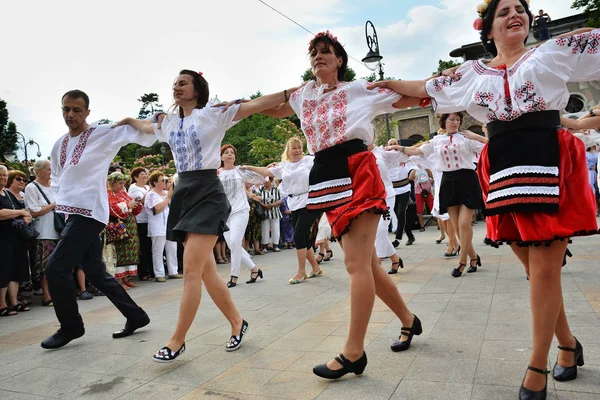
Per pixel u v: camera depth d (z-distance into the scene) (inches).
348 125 102.6
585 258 221.3
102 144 146.6
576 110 651.5
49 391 104.2
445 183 212.4
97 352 132.3
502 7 91.0
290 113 124.2
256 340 131.0
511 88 84.7
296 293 198.1
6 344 150.2
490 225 93.4
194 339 136.4
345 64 113.6
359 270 99.0
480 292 166.9
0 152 1434.5
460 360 101.4
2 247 204.1
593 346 103.3
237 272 231.9
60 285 139.3
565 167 81.9
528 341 109.7
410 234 346.3
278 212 396.2
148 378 107.6
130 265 260.5
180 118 132.2
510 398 81.6
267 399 90.3
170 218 127.9
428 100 103.0
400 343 111.3
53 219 227.1
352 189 101.7
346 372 96.3
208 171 127.4
